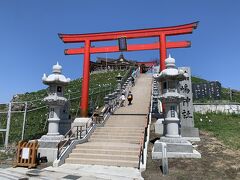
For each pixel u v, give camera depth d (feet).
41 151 47.37
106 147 48.29
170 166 40.14
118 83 112.06
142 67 163.73
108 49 75.77
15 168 42.01
